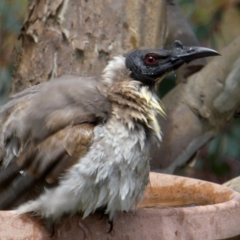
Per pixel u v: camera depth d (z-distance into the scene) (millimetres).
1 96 15594
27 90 9070
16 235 8141
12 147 8469
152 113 8766
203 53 9172
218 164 16188
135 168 8414
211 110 13461
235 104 13445
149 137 8688
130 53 9070
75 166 8062
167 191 10430
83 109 8297
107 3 12359
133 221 8609
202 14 16562
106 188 8203
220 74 13344
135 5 12414
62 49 12359
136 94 8664
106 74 8914
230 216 8938
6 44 15836
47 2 12438
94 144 8117
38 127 8289
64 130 8180
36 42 12492
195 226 8688
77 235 8383
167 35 13992
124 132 8281
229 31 16734
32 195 8211
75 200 8125
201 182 10234
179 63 9125
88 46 12312
